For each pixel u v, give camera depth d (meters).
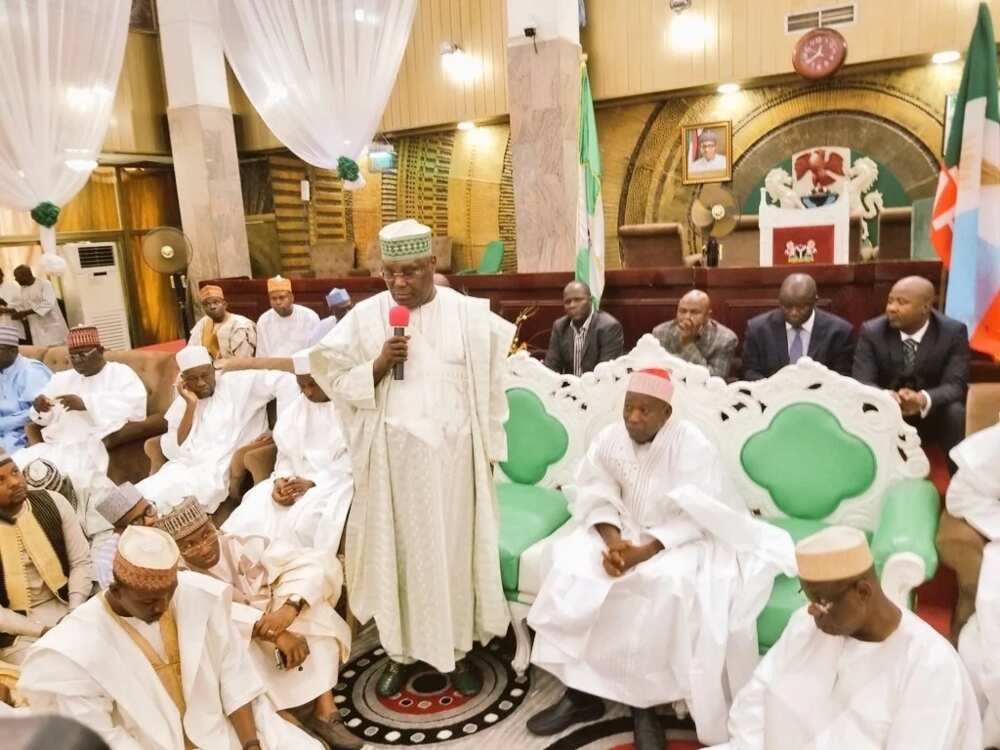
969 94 3.94
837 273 5.13
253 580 2.75
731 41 8.50
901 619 1.86
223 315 6.39
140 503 2.74
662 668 2.55
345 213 11.28
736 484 3.17
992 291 3.98
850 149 8.36
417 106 10.34
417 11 9.99
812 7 8.05
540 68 6.75
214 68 9.22
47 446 4.27
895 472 2.91
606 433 2.93
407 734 2.74
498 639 3.34
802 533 2.92
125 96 10.23
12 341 4.89
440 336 2.78
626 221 9.64
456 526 2.81
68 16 7.29
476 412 2.79
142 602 2.01
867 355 3.79
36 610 2.83
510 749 2.64
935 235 4.18
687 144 9.11
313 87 7.39
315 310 7.63
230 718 2.28
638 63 9.01
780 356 4.38
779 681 2.00
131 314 10.69
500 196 10.24
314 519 3.31
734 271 5.45
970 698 1.77
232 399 4.21
